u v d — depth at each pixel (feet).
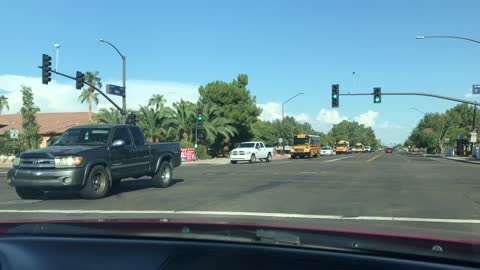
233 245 9.00
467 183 62.75
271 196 47.47
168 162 56.70
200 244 9.14
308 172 85.35
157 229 10.28
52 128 220.84
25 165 43.32
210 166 114.73
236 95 207.92
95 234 10.13
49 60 105.09
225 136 183.21
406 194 49.62
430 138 379.96
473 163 150.41
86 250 9.49
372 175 77.46
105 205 41.14
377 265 7.99
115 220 11.34
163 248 9.18
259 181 64.69
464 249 8.47
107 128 48.39
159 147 55.16
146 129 166.20
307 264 8.29
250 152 139.74
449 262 8.11
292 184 60.29
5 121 239.71
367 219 33.96
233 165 121.29
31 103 160.56
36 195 45.60
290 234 9.51
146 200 44.32
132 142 50.67
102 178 45.62
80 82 114.32
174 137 175.32
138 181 63.36
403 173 83.46
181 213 36.14
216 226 10.38
